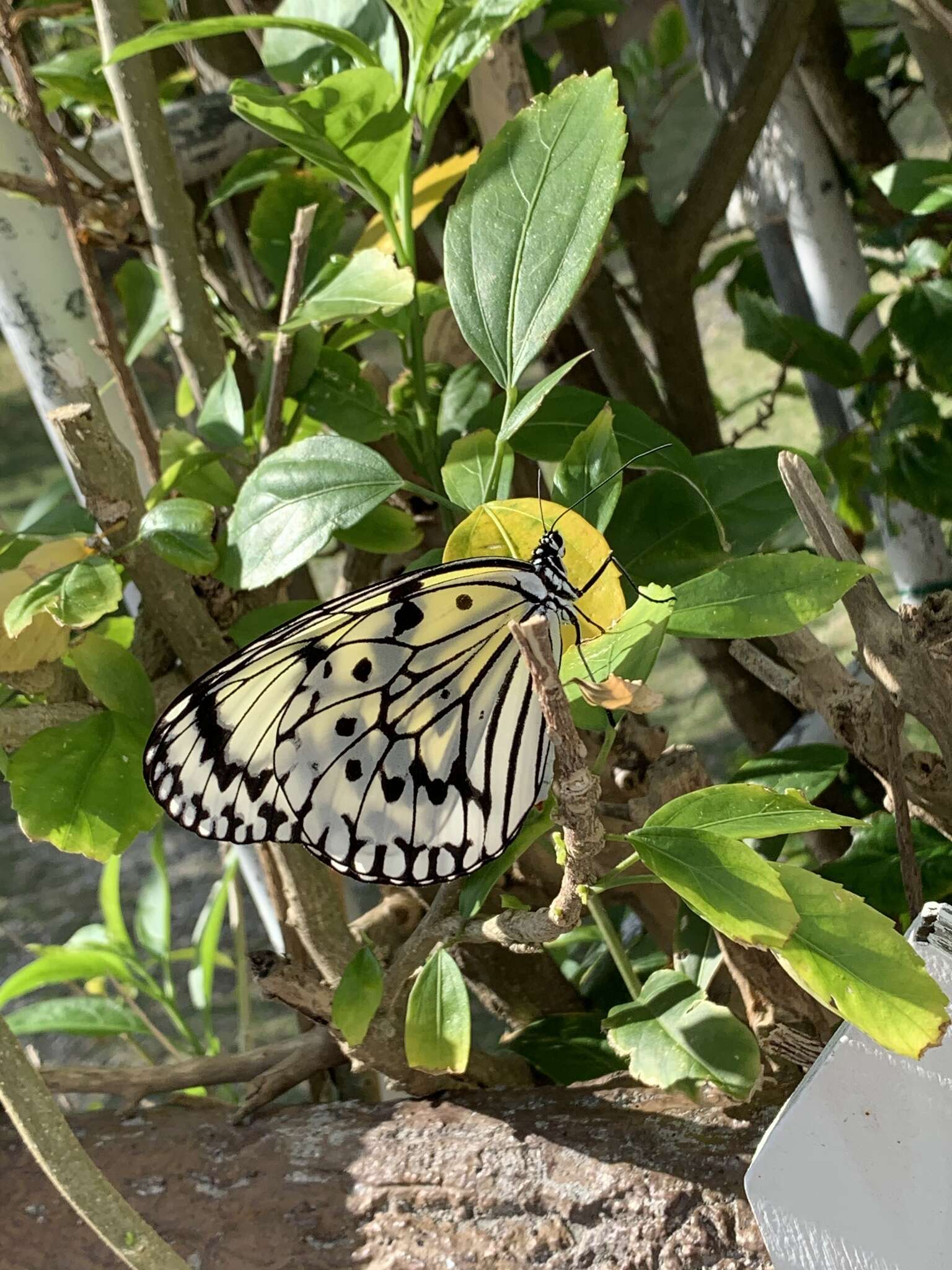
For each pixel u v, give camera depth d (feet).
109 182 1.24
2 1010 2.11
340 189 1.34
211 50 1.33
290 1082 0.96
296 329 0.95
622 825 1.00
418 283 1.13
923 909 0.73
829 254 1.63
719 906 0.65
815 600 0.75
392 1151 0.88
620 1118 0.88
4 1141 0.91
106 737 0.87
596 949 1.37
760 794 0.71
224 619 1.01
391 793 0.82
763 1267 0.77
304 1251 0.83
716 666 1.67
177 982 2.21
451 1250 0.81
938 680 0.82
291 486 0.88
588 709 0.77
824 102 1.59
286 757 0.80
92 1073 0.96
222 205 1.38
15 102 1.14
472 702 0.80
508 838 0.80
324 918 1.00
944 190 1.25
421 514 1.18
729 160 1.56
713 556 0.97
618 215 1.63
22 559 0.93
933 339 1.37
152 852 1.50
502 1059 1.05
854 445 1.55
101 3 1.02
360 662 0.80
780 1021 0.89
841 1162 0.71
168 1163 0.89
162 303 1.18
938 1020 0.63
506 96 1.15
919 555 1.60
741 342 3.80
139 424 1.18
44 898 2.60
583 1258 0.80
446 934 0.85
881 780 0.90
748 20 1.54
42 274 1.18
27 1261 0.83
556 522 0.78
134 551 0.94
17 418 4.64
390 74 0.96
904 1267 0.71
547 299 0.78
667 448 0.95
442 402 1.12
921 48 1.35
